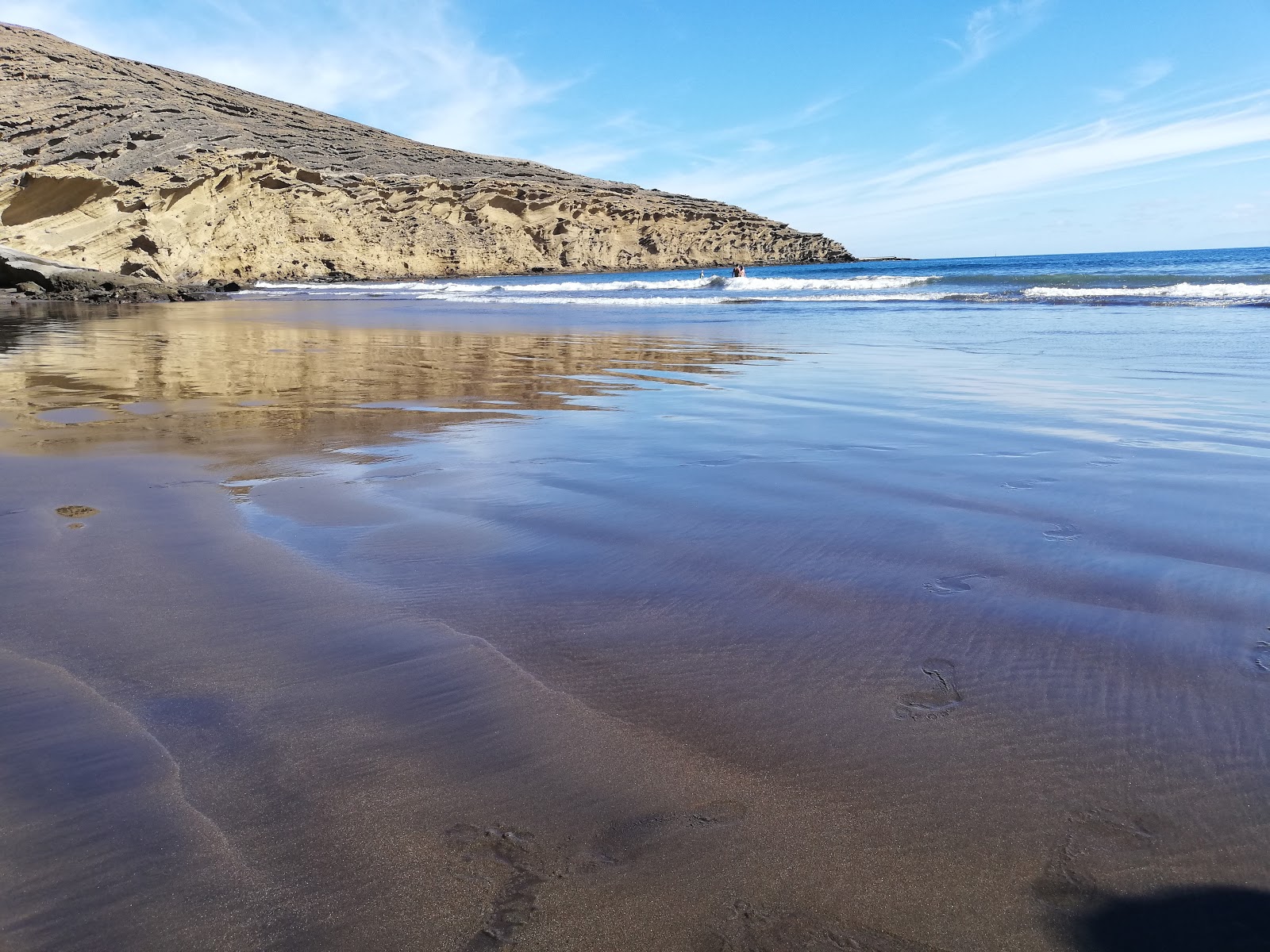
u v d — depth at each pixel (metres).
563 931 1.35
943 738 1.90
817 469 4.42
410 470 4.43
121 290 29.27
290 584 2.82
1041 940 1.33
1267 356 8.49
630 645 2.38
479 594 2.74
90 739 1.88
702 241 93.88
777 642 2.40
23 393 7.17
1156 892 1.43
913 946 1.33
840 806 1.67
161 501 3.82
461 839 1.57
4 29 79.50
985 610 2.59
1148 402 6.24
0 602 2.64
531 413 6.19
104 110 62.41
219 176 54.69
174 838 1.57
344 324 15.68
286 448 4.97
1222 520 3.42
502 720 1.99
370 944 1.33
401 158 90.31
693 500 3.85
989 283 25.42
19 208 43.03
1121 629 2.45
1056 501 3.74
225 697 2.08
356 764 1.81
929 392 6.92
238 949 1.32
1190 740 1.87
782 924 1.37
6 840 1.55
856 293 22.75
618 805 1.67
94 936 1.34
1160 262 53.00
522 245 79.38
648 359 9.58
